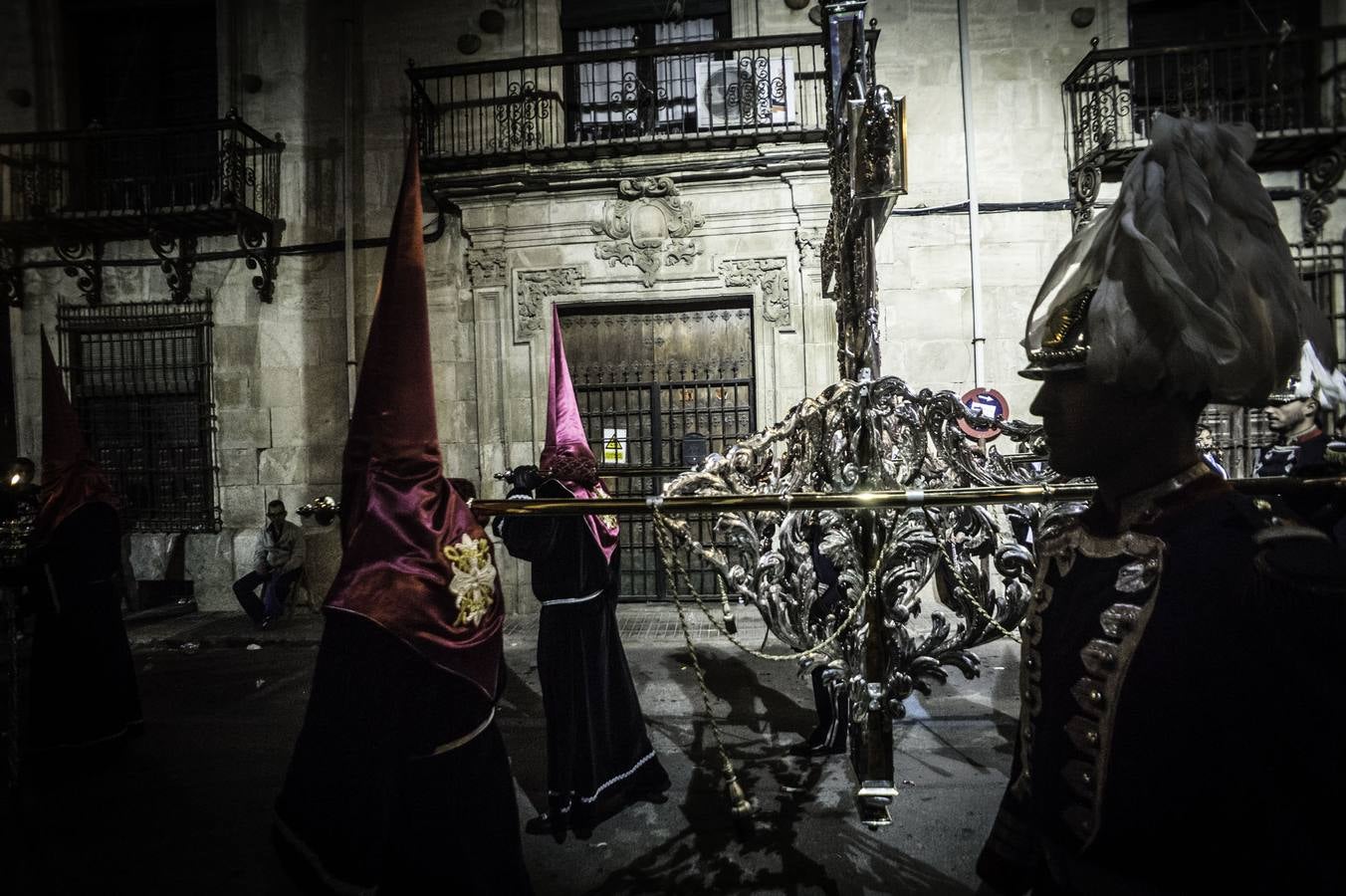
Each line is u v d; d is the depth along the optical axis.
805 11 7.65
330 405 8.33
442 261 8.10
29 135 7.91
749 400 7.92
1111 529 0.99
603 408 8.05
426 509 2.06
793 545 2.86
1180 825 0.81
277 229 8.36
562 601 3.09
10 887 2.82
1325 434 3.61
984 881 1.22
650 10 8.09
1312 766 0.72
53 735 3.87
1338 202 4.79
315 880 1.84
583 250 7.80
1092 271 1.00
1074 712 0.94
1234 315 0.86
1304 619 0.73
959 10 7.39
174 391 8.59
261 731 4.55
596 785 3.02
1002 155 7.48
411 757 2.00
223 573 8.31
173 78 8.85
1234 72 7.15
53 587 3.91
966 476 2.91
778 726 4.29
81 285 8.53
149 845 3.12
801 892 2.62
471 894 2.00
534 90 7.59
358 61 8.18
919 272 7.52
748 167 7.40
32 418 8.67
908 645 2.78
